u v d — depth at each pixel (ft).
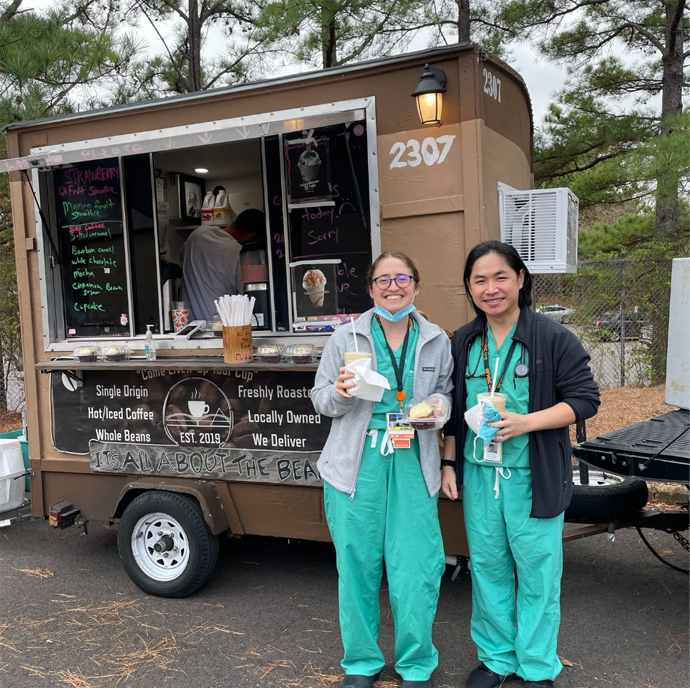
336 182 11.15
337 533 8.21
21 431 17.81
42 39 24.32
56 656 9.70
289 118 10.61
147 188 12.59
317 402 8.23
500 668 8.34
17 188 12.87
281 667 9.20
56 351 12.76
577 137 30.66
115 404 12.10
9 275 27.20
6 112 22.30
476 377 8.29
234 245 13.21
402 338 8.38
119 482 12.28
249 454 11.05
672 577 11.92
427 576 8.09
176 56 31.73
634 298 27.84
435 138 10.05
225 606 11.10
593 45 30.99
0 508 13.57
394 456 8.05
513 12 27.50
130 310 12.76
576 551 13.23
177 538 11.34
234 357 10.60
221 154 13.19
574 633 9.92
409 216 10.28
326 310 11.35
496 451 7.90
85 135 12.37
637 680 8.66
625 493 9.88
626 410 23.45
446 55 9.89
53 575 12.72
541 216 11.08
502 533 8.20
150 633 10.25
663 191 26.23
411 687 8.20
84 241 12.97
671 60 29.35
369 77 10.40
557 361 7.94
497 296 8.00
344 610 8.23
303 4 25.52
